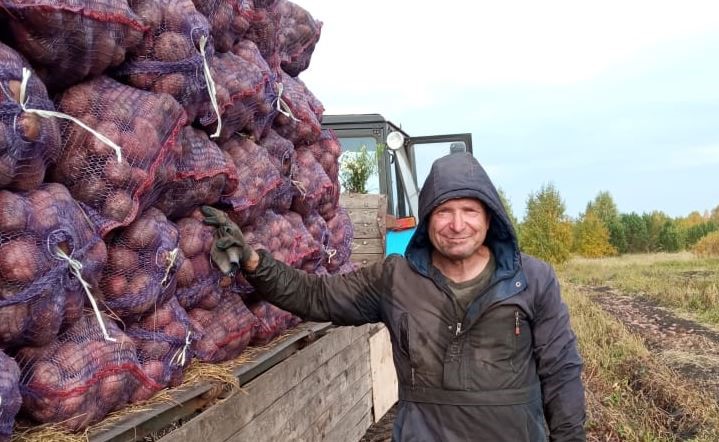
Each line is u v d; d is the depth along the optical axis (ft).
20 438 6.18
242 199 10.25
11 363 5.84
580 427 8.07
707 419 21.04
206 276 9.29
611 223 137.39
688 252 121.90
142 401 7.46
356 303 8.86
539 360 8.16
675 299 51.42
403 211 28.43
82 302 6.81
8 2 6.13
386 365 17.40
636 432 20.12
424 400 8.01
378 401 16.40
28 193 6.38
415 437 7.97
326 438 12.42
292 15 14.62
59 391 6.30
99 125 7.29
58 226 6.35
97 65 7.36
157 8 8.07
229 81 10.03
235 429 8.68
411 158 32.81
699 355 31.45
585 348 31.73
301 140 13.67
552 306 8.06
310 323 12.82
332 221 15.48
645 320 43.32
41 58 6.69
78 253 6.60
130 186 7.43
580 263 100.22
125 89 7.79
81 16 6.71
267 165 11.16
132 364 7.13
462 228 7.74
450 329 7.95
